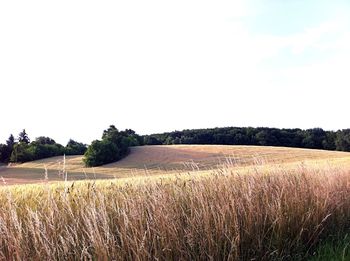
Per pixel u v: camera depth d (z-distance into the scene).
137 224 4.52
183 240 4.64
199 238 4.81
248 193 5.74
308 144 69.81
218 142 77.19
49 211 4.55
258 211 5.46
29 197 5.63
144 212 4.82
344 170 10.34
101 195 4.66
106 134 58.03
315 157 48.06
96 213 4.27
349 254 5.04
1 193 5.67
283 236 5.41
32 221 4.22
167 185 5.72
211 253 4.66
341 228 6.48
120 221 4.48
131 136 66.50
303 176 7.30
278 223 5.37
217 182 5.79
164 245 4.46
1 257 3.79
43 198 5.31
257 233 5.22
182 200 5.41
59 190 5.58
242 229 5.15
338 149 66.88
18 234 3.92
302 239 5.70
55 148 65.44
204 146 61.31
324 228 6.09
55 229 4.25
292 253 5.34
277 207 5.59
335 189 7.73
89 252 4.27
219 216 4.97
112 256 4.08
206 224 4.75
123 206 4.65
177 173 6.59
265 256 5.05
